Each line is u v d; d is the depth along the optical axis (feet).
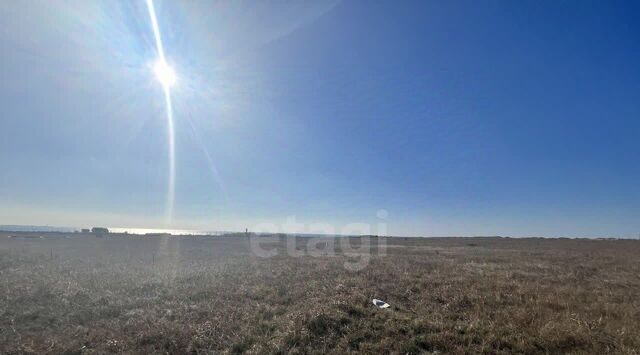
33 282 46.68
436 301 39.52
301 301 38.75
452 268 65.98
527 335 27.30
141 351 25.27
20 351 24.76
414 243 177.27
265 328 29.91
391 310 34.42
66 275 54.13
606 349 25.09
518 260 83.66
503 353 24.41
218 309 35.78
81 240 159.74
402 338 26.78
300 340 26.30
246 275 56.34
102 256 87.92
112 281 49.52
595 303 38.73
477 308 35.45
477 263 75.61
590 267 71.51
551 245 158.81
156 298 40.11
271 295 41.83
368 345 25.54
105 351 25.18
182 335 27.89
